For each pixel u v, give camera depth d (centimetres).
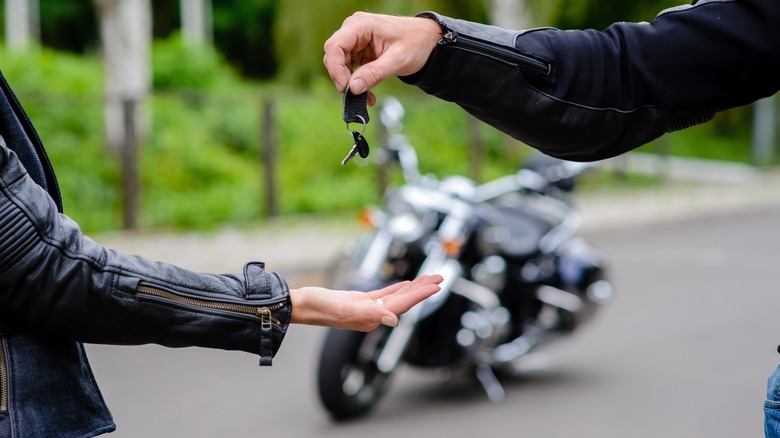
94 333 171
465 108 208
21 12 2098
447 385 667
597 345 773
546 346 664
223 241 1185
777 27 199
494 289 635
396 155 618
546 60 203
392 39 192
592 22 2497
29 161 178
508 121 206
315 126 1725
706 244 1320
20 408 166
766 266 1137
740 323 843
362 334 563
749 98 209
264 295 180
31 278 164
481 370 643
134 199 1234
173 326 174
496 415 599
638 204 1659
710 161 2548
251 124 1684
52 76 1748
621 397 638
